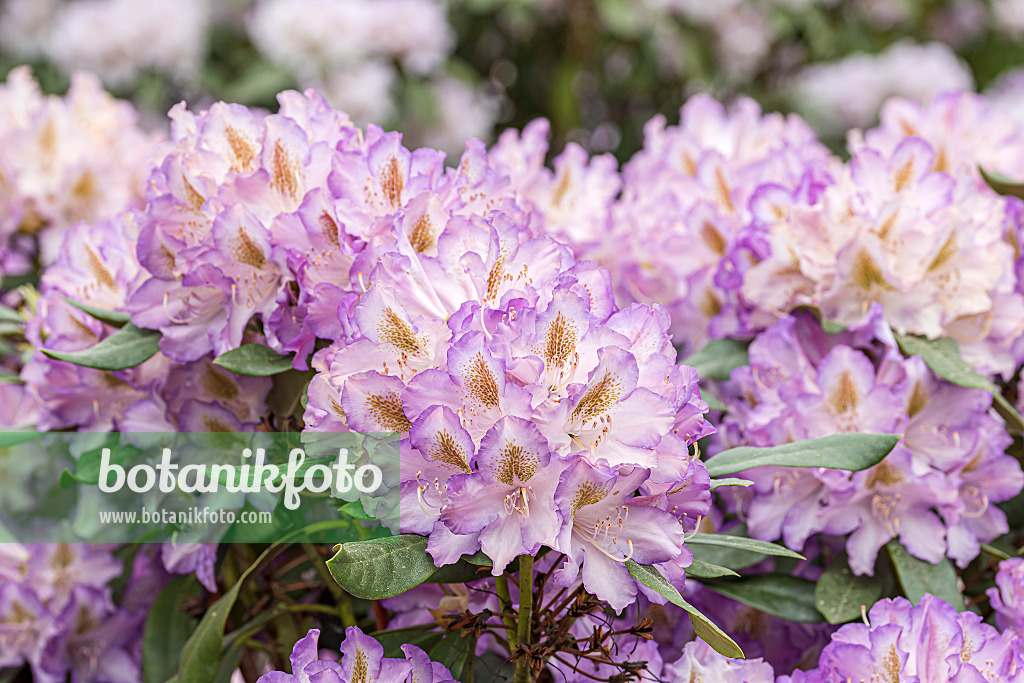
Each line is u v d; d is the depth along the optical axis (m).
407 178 1.08
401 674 1.03
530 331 0.99
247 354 1.08
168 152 1.12
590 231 1.33
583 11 2.57
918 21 3.11
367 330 1.01
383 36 2.37
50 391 1.16
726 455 1.08
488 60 2.84
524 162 1.33
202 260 1.08
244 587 1.21
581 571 1.03
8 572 1.24
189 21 2.37
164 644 1.22
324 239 1.07
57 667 1.24
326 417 1.03
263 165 1.08
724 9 2.65
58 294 1.17
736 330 1.24
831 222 1.20
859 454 1.06
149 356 1.10
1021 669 1.07
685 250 1.29
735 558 1.18
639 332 1.03
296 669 1.03
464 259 1.02
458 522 0.98
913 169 1.21
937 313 1.19
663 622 1.19
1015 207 1.27
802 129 1.39
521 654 1.03
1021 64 3.32
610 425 1.00
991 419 1.18
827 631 1.18
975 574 1.22
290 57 2.32
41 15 2.62
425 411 0.98
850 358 1.15
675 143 1.37
